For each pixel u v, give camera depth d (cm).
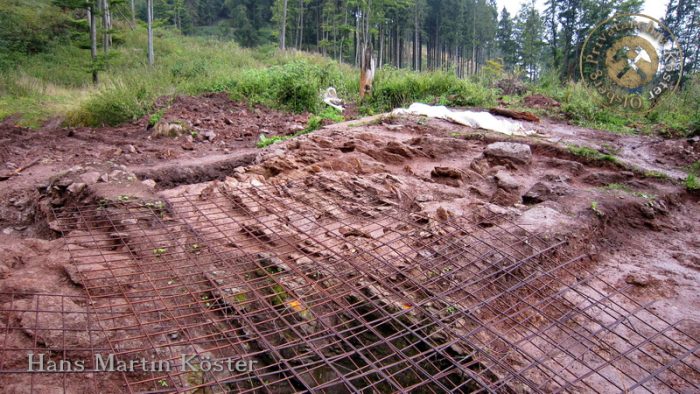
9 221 544
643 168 623
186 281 346
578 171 611
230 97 1143
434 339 287
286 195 510
